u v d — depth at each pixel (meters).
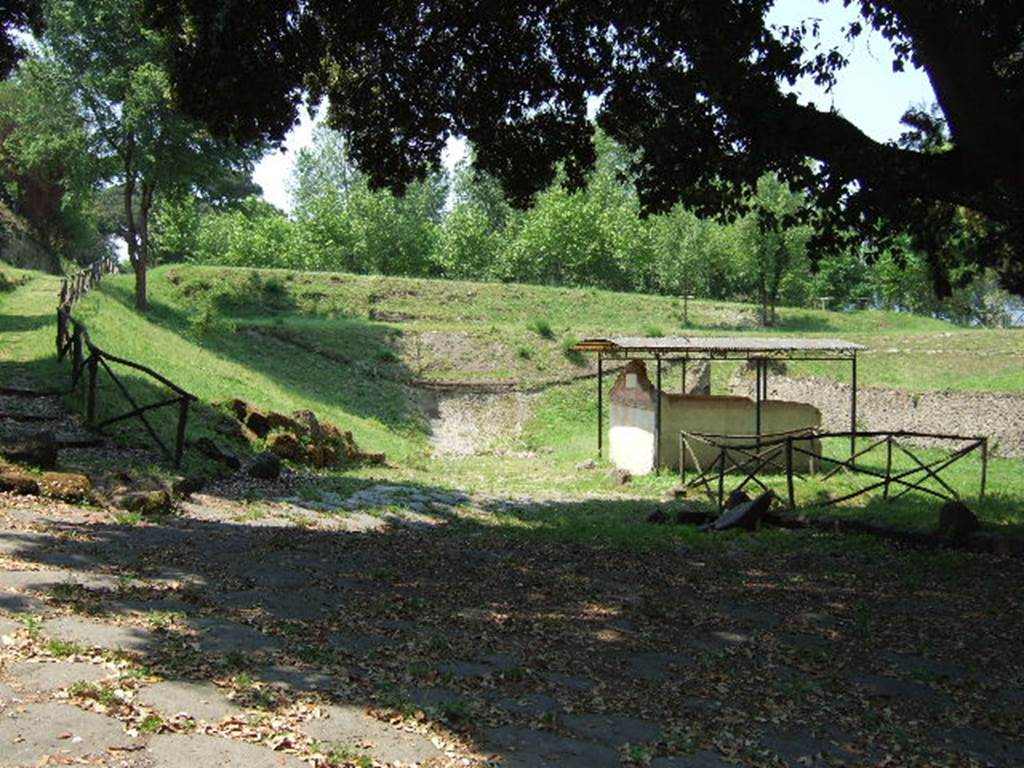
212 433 18.69
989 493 18.75
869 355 42.53
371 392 39.66
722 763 5.30
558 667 6.88
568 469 28.92
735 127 11.37
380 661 6.50
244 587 8.32
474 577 10.11
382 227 69.31
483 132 15.95
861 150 10.77
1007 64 12.73
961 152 11.38
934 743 5.89
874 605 9.71
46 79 33.97
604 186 74.06
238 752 4.65
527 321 52.38
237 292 50.31
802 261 56.38
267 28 13.84
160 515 11.78
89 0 32.53
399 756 4.87
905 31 11.12
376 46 15.06
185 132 34.47
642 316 55.03
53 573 7.80
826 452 29.34
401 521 15.19
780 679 7.07
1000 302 72.69
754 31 11.09
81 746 4.54
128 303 39.25
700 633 8.32
